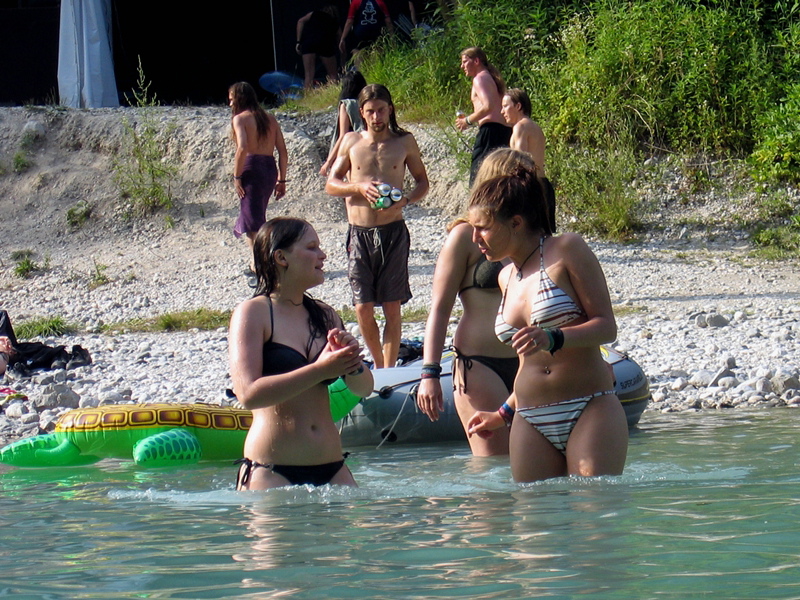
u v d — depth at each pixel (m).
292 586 5.78
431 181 33.88
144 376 19.08
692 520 7.11
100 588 5.89
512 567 6.00
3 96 39.22
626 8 35.31
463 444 13.12
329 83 39.09
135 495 9.47
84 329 24.55
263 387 8.44
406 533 7.07
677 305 23.94
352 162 16.89
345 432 13.35
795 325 20.88
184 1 42.03
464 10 36.59
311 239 9.02
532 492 8.39
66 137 35.66
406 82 37.06
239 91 25.55
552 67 35.09
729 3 34.78
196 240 31.73
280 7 40.84
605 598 5.34
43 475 11.33
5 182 34.56
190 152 34.97
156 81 42.19
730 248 30.00
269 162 25.77
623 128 33.34
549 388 8.77
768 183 32.12
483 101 22.91
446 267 10.55
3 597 5.76
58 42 38.81
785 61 34.00
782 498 7.86
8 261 30.97
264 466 9.08
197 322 24.39
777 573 5.71
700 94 33.28
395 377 13.66
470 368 10.73
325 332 9.20
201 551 6.75
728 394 15.96
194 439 12.36
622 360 13.84
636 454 10.84
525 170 8.75
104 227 32.84
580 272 8.44
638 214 31.80
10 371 19.80
